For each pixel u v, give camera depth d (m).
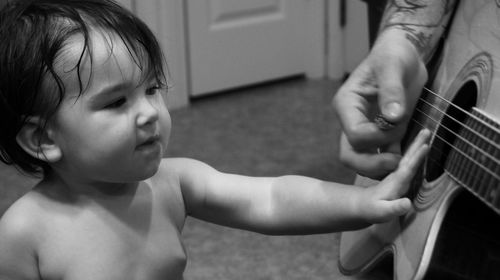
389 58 1.06
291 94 2.64
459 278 0.91
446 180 0.93
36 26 0.79
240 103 2.56
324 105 2.52
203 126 2.36
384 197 0.90
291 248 1.65
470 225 0.94
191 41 2.54
